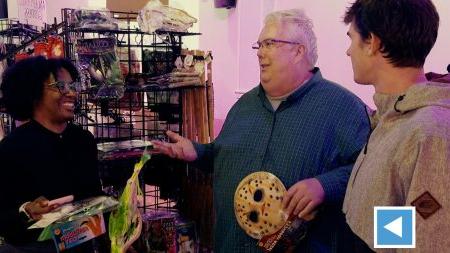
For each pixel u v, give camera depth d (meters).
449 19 2.24
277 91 1.72
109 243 1.73
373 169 0.99
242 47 3.66
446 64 2.27
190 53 2.24
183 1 4.28
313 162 1.62
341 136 1.62
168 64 2.20
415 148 0.89
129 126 2.19
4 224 1.49
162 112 2.30
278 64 1.67
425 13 0.98
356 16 1.06
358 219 1.02
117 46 2.12
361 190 1.03
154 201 2.47
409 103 0.96
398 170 0.93
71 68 1.71
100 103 2.11
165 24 2.12
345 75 2.79
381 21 0.99
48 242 1.57
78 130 1.79
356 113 1.66
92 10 1.99
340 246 1.48
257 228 1.62
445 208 0.85
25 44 2.35
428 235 0.85
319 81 1.74
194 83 2.19
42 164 1.60
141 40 2.18
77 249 1.66
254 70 3.58
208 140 2.35
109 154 1.90
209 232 2.14
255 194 1.63
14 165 1.55
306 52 1.70
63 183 1.64
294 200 1.49
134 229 1.45
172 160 2.27
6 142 1.59
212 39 4.01
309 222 1.58
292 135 1.66
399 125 0.98
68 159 1.69
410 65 1.01
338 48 2.81
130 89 2.02
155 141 1.99
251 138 1.75
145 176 2.25
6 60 2.54
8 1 4.89
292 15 1.70
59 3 5.13
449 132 0.87
